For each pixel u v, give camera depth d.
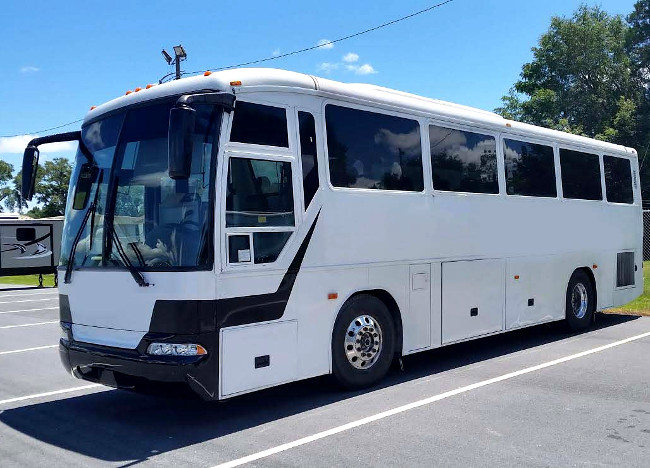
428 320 7.68
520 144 9.42
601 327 11.36
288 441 5.33
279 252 6.01
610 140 34.50
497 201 8.82
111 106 6.43
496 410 6.12
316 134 6.50
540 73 40.38
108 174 6.16
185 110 5.06
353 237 6.77
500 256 8.84
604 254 11.34
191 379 5.27
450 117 8.16
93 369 5.88
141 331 5.54
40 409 6.61
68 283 6.27
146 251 5.61
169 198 5.63
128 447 5.30
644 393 6.71
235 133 5.75
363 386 6.96
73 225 6.45
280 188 6.09
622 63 38.66
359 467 4.71
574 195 10.58
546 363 8.27
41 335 12.30
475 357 8.80
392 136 7.36
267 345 5.86
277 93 6.16
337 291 6.58
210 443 5.34
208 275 5.39
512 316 9.05
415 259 7.50
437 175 7.91
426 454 4.96
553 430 5.52
